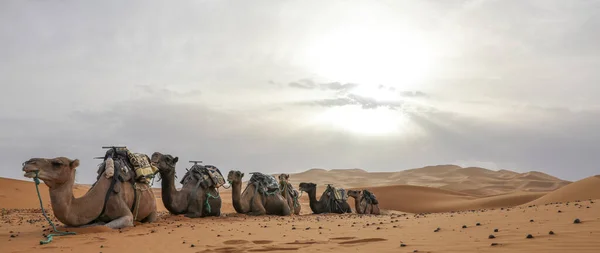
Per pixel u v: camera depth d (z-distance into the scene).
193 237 10.66
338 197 27.30
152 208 14.73
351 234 10.58
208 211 18.61
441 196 55.53
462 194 58.88
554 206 14.85
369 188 59.19
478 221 11.70
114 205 12.81
